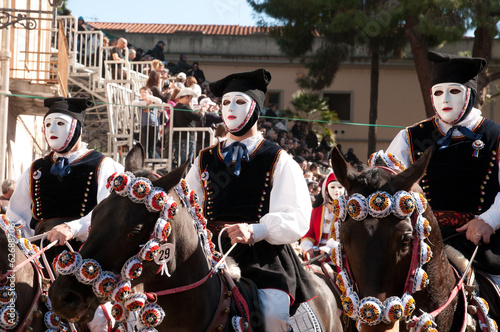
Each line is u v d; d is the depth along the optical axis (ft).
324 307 13.58
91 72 48.62
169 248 10.12
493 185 12.95
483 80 53.26
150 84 40.37
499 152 12.91
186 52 85.56
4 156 29.63
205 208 12.99
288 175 12.66
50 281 12.91
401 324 10.44
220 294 11.42
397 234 9.59
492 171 12.95
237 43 85.30
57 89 35.01
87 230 13.83
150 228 10.01
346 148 84.17
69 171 15.35
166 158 34.71
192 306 10.85
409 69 84.38
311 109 62.64
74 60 48.65
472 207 13.01
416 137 13.57
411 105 84.23
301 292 12.64
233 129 12.97
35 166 15.66
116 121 39.47
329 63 61.36
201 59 85.51
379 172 10.25
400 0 48.70
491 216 12.17
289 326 12.16
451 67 12.96
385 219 9.70
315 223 20.10
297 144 51.57
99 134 44.19
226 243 12.64
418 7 47.96
